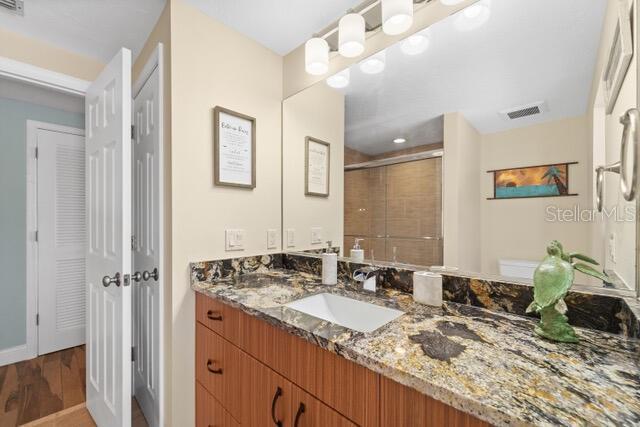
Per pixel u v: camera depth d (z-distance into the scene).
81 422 1.60
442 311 0.97
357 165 1.44
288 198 1.73
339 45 1.29
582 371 0.59
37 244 2.36
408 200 1.25
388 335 0.77
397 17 1.14
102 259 1.47
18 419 1.62
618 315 0.77
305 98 1.65
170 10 1.30
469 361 0.63
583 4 0.85
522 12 0.96
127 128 1.28
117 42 1.65
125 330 1.26
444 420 0.55
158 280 1.38
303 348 0.83
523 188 0.95
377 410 0.66
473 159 1.06
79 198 2.56
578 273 0.86
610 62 0.78
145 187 1.58
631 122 0.68
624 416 0.46
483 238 1.03
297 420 0.83
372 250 1.38
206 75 1.41
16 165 2.29
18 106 2.30
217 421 1.19
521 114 0.96
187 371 1.34
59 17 1.44
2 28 1.52
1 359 2.19
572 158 0.85
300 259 1.64
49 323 2.40
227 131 1.48
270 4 1.34
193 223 1.36
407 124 1.25
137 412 1.67
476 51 1.06
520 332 0.79
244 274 1.55
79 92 1.77
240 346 1.07
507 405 0.48
